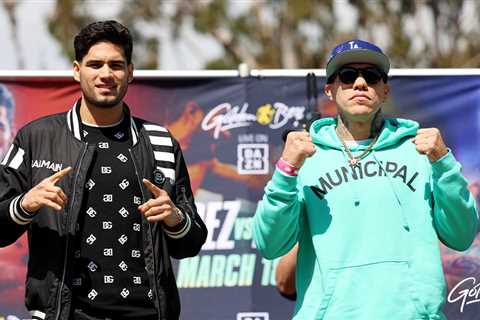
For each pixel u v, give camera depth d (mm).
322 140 4785
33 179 4711
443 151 4555
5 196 4680
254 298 6250
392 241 4582
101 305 4582
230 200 6336
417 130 4812
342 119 4836
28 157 4754
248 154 6367
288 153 4598
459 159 6375
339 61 4742
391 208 4629
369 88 4707
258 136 6379
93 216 4637
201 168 6348
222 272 6270
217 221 6320
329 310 4559
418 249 4605
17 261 6211
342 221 4621
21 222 4531
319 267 4633
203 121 6383
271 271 6266
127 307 4613
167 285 4711
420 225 4637
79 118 4801
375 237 4586
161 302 4660
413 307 4527
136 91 6371
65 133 4762
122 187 4691
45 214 4652
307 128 5750
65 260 4582
